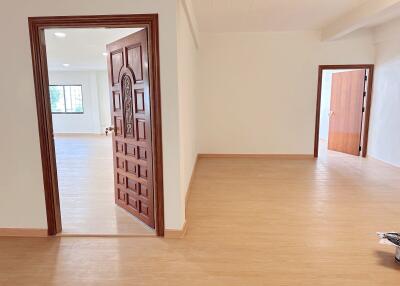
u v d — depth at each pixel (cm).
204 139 625
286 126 610
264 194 394
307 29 567
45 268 227
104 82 1075
